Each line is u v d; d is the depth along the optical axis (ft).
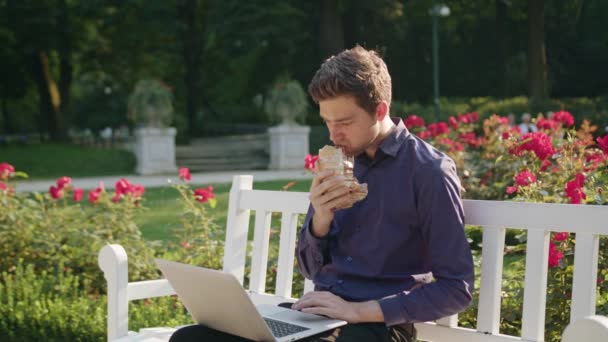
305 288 10.05
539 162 15.71
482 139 25.04
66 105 99.25
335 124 7.88
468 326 11.07
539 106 74.38
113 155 74.08
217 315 7.78
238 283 7.01
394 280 7.98
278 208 10.66
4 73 100.17
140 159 66.74
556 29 104.68
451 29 101.86
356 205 8.17
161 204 36.81
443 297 7.39
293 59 99.60
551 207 7.78
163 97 67.31
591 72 105.91
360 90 7.62
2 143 87.97
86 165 70.85
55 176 65.46
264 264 10.84
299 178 55.72
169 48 98.27
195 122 100.27
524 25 103.35
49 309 14.55
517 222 8.02
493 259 8.21
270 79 101.71
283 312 8.13
